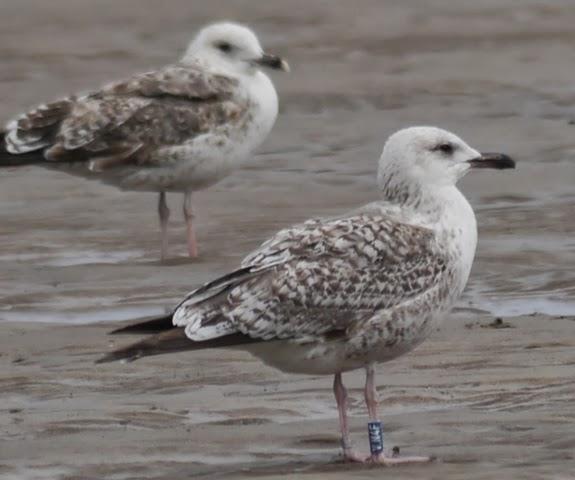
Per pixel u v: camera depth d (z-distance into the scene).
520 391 11.89
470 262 11.39
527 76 29.47
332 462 10.47
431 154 11.35
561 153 22.89
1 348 13.81
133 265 17.11
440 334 13.75
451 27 34.94
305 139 24.80
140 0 39.66
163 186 18.08
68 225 19.58
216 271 16.75
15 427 11.44
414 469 10.16
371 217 11.11
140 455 10.71
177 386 12.40
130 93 18.20
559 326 13.89
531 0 37.66
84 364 13.16
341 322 10.79
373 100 27.98
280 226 19.09
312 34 35.12
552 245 17.20
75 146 18.05
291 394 12.12
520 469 9.98
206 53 18.44
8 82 30.78
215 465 10.45
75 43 34.66
